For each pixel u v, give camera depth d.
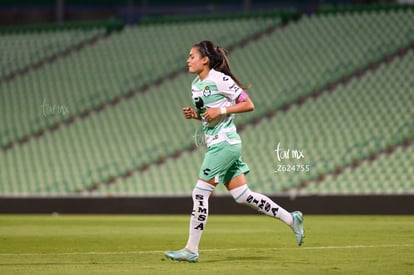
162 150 83.94
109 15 114.69
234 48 95.19
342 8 95.00
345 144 76.44
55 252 32.47
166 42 100.25
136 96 93.75
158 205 71.94
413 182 69.75
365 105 81.12
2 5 116.50
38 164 86.69
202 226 26.73
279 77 88.94
